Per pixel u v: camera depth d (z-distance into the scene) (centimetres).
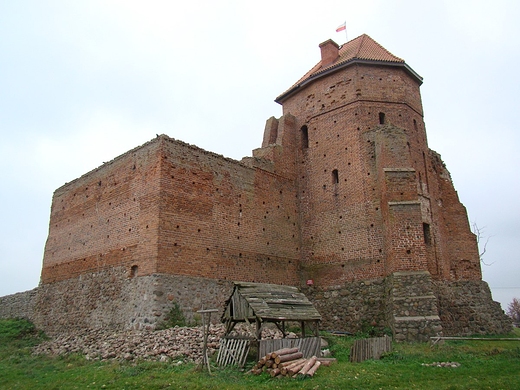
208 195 2212
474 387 1086
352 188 2508
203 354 1375
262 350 1348
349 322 2311
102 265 2266
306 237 2661
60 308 2500
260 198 2505
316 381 1163
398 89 2645
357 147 2534
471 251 2681
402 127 2572
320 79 2820
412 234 2138
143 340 1677
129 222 2147
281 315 1432
